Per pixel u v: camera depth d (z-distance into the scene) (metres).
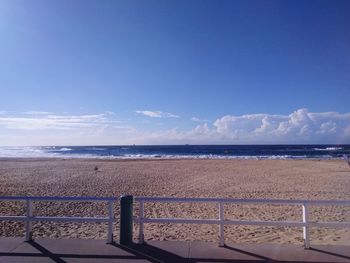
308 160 47.28
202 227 10.32
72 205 14.18
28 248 6.32
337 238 8.93
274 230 9.92
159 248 6.34
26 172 30.59
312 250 6.19
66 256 5.90
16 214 12.46
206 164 40.06
